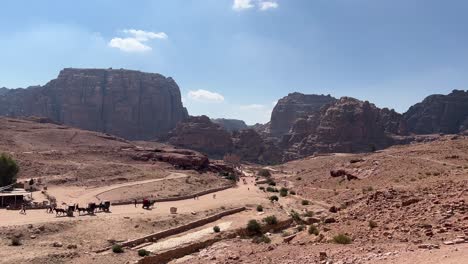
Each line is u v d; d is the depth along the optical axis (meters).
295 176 135.38
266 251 27.84
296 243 29.14
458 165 71.25
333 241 26.59
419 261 18.02
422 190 33.25
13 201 68.12
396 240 23.88
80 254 41.56
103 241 47.03
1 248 41.19
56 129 162.38
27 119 185.12
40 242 44.31
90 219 55.38
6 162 82.31
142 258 41.81
